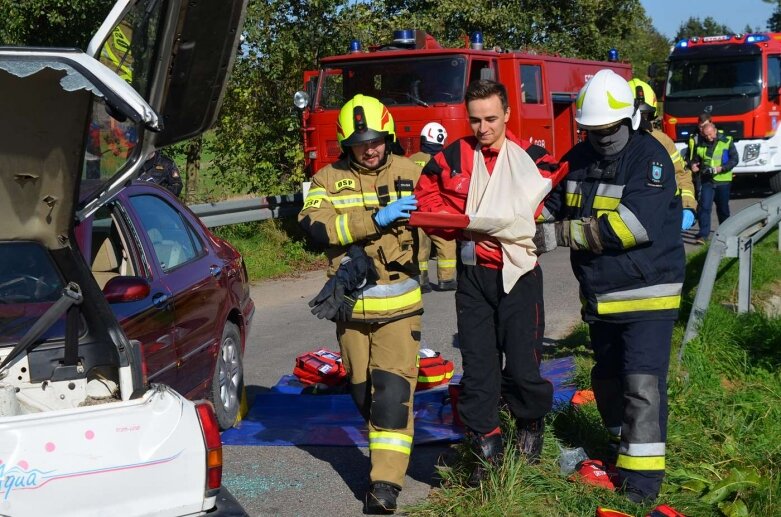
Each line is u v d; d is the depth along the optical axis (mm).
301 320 9891
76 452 2957
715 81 19875
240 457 5531
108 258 5230
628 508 4262
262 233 14102
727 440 5168
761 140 19375
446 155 4500
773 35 20219
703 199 14461
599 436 5266
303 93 13156
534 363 4516
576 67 15094
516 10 21641
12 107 3010
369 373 4664
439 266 4895
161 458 3061
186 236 6066
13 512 2869
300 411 6352
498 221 4277
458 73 12500
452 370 6699
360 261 4406
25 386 3650
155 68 3428
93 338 3582
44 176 3250
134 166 3234
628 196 4242
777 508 4344
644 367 4316
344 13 15797
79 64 2834
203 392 5691
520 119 13141
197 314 5617
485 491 4477
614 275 4316
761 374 6535
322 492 4953
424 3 20391
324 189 4574
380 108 4523
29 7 13891
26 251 4055
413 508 4512
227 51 3592
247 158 15648
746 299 7902
